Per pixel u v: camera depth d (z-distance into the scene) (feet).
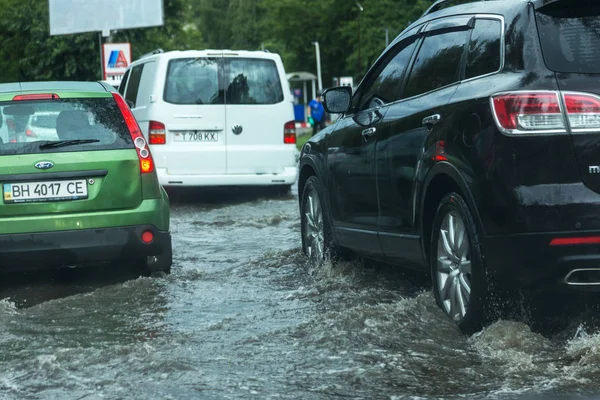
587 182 23.53
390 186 31.07
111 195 35.88
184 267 40.78
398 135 30.32
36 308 32.45
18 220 34.96
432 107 28.14
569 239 23.36
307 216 40.83
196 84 70.28
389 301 32.24
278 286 35.63
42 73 199.11
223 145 70.33
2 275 40.19
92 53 198.49
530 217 23.57
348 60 352.49
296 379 22.79
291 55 377.09
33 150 35.53
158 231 36.52
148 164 36.60
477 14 28.12
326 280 36.22
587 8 25.11
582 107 23.66
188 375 23.26
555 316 26.43
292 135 71.72
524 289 24.85
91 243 35.47
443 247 27.50
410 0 349.61
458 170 25.76
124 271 40.19
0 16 197.88
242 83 70.90
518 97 23.99
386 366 23.58
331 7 371.35
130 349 25.50
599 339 24.18
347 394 21.49
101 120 36.70
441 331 26.55
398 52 33.45
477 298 25.22
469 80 26.99
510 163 23.94
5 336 28.32
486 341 24.93
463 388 21.65
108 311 31.71
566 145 23.57
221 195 75.31
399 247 31.17
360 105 35.88
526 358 23.61
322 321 28.35
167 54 70.18
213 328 28.58
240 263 41.50
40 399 21.70
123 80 81.15
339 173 36.09
